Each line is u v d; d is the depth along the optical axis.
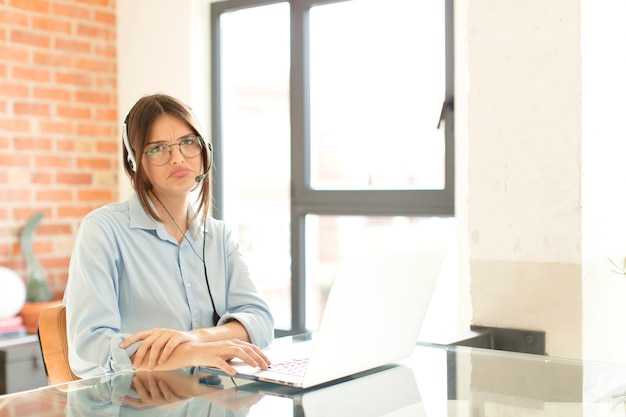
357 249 3.85
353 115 3.78
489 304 2.66
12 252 3.78
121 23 4.21
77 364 1.98
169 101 2.18
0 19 3.72
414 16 3.57
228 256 2.37
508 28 2.59
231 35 4.11
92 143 4.11
